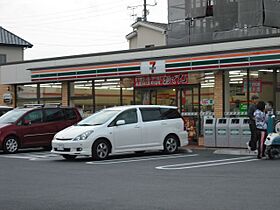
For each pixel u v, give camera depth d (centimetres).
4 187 1070
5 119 2025
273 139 1576
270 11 2402
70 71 2544
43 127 2030
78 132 1617
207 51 2114
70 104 2656
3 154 1927
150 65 2247
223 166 1402
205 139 2041
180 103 2266
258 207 808
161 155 1767
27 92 2872
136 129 1708
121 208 823
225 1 2516
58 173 1303
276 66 1933
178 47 2219
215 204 838
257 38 1967
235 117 2069
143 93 2389
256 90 2039
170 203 855
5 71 2895
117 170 1351
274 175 1190
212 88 2156
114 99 2480
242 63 1966
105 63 2406
